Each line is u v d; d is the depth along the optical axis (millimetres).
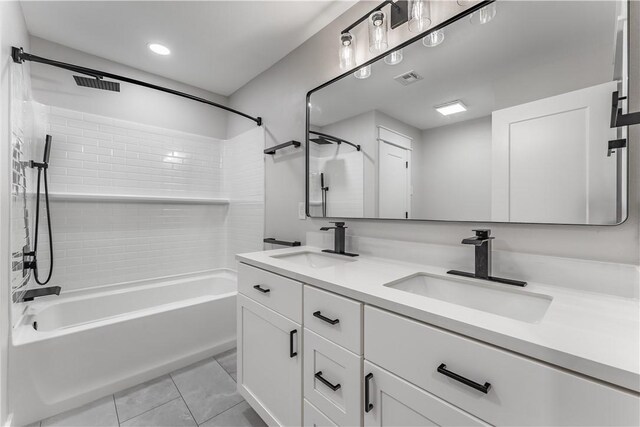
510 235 1069
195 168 2842
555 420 518
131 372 1736
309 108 1956
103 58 2283
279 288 1219
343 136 1704
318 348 1021
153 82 2559
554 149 964
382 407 806
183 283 2662
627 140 833
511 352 573
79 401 1554
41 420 1440
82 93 2219
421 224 1349
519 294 929
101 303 2225
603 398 470
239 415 1494
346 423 914
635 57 838
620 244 855
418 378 720
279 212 2273
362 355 868
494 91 1108
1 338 1244
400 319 759
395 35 1479
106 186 2334
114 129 2371
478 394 613
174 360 1909
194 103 2818
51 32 1945
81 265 2227
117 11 1730
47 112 2057
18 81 1580
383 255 1474
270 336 1273
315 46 1937
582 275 899
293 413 1146
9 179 1364
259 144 2518
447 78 1246
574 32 938
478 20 1158
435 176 1273
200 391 1691
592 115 895
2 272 1274
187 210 2803
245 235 2707
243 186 2750
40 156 2020
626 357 485
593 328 608
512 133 1058
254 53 2189
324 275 1078
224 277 2855
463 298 1053
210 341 2084
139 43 2072
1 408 1243
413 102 1360
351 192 1657
